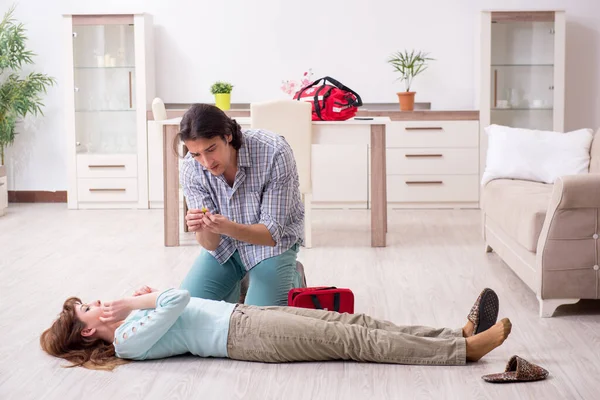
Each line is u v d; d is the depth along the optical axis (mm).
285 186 2988
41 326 3260
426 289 3881
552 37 6500
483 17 6492
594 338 3037
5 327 3248
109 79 6680
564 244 3293
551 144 4648
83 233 5512
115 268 4383
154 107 5129
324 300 2980
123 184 6730
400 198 6645
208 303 2816
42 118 7055
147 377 2627
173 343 2762
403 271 4293
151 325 2676
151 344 2719
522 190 4066
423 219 6102
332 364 2729
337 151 6602
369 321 2842
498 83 6539
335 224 5898
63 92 7020
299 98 5102
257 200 3010
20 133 7070
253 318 2736
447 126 6562
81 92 6703
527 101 6555
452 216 6234
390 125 6559
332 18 6855
